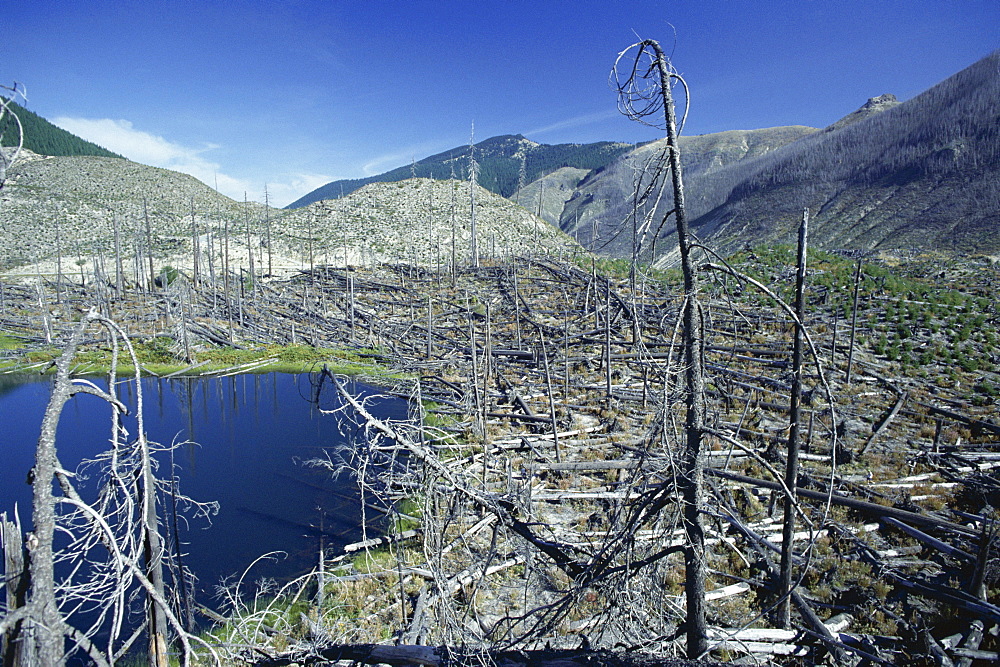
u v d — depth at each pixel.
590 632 9.26
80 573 13.23
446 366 39.19
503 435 25.53
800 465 20.03
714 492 11.41
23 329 49.97
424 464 8.71
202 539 17.59
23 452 24.80
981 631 11.08
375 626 12.22
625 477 19.97
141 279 68.38
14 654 4.84
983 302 43.88
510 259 67.56
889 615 12.16
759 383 29.34
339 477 22.48
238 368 41.72
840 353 33.88
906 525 15.27
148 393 36.47
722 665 7.02
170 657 11.20
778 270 48.06
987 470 19.72
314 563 15.98
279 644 11.65
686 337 7.05
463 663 7.67
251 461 24.41
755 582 13.05
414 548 16.19
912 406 26.20
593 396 30.67
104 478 6.79
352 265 74.81
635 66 6.96
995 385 28.78
